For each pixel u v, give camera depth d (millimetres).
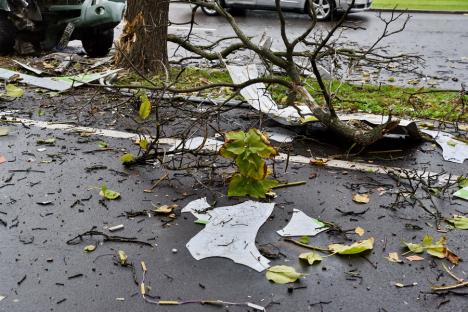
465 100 5840
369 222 3289
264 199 3543
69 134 4660
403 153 4418
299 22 12859
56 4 7852
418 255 2947
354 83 6859
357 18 13680
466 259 2922
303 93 4586
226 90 6035
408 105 5770
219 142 4484
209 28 11930
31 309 2477
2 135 4570
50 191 3598
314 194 3639
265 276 2736
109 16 7891
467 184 3805
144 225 3201
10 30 7688
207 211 3352
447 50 9797
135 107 5367
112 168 3977
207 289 2635
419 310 2514
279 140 4633
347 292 2631
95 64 6965
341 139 4688
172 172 3926
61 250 2939
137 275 2734
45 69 6816
